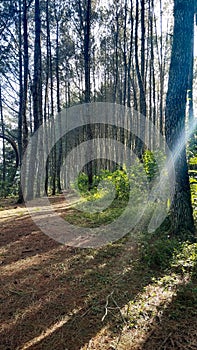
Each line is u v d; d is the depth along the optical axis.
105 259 3.62
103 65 20.77
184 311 2.34
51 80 18.02
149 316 2.27
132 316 2.27
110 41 18.62
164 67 19.34
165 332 2.07
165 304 2.44
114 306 2.43
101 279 3.00
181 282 2.83
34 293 2.71
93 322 2.21
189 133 6.10
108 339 1.99
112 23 17.36
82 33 16.98
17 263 3.52
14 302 2.54
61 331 2.09
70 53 18.03
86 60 12.07
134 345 1.92
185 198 4.32
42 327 2.15
